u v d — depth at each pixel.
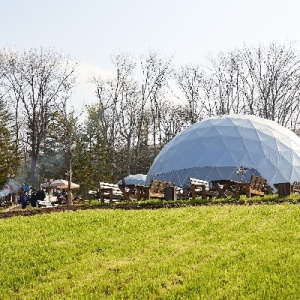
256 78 48.72
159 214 13.09
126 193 19.56
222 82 50.59
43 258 8.95
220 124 31.53
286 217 11.61
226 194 20.00
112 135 51.19
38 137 46.41
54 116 46.69
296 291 6.21
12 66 44.62
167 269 7.61
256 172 28.77
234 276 6.99
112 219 12.40
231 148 29.66
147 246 9.40
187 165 29.77
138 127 52.91
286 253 7.99
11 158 41.88
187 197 20.73
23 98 45.81
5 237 10.89
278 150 30.30
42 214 14.55
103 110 50.72
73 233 10.85
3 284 7.75
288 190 17.39
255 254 8.10
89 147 50.44
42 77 45.78
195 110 52.16
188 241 9.62
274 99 47.81
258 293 6.20
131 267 7.93
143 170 56.16
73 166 48.56
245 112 49.88
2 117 42.56
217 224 11.27
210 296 6.28
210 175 28.83
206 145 30.20
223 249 8.67
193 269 7.55
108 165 50.31
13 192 47.25
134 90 50.06
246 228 10.62
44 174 55.47
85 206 17.88
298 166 30.23
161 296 6.43
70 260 8.74
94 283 7.27
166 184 20.81
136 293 6.66
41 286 7.51
